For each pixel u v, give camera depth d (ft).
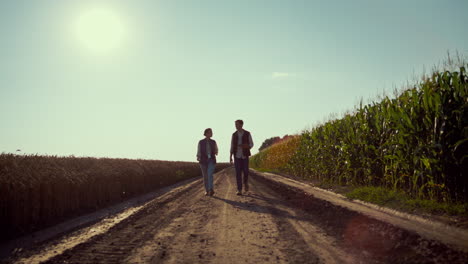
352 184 31.60
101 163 35.09
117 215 23.67
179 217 20.70
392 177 23.91
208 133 33.09
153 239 14.73
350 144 32.01
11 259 12.51
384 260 10.88
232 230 16.21
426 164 19.08
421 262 9.83
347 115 35.22
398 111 23.00
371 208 18.66
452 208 15.98
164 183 61.16
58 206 22.39
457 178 18.04
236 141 32.58
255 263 10.93
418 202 18.37
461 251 9.59
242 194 32.86
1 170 18.98
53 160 26.68
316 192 29.27
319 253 12.01
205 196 32.58
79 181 25.46
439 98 18.98
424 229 12.53
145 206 26.81
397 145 22.98
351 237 14.02
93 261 11.43
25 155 24.76
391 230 13.00
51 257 12.02
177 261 11.30
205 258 11.59
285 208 23.16
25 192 18.58
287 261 11.12
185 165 93.30
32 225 19.10
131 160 49.62
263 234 15.21
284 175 65.41
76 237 16.15
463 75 18.80
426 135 20.45
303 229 16.19
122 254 12.30
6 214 17.01
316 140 43.21
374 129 28.94
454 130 18.35
